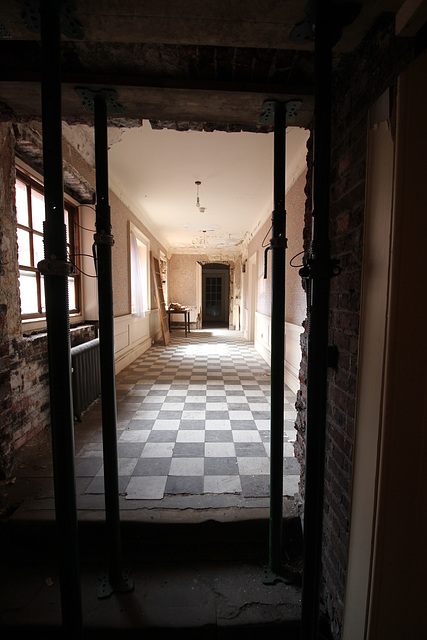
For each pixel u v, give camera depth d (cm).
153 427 245
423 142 71
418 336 76
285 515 153
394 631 84
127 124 158
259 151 313
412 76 70
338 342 118
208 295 1231
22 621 119
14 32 94
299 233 319
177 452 207
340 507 114
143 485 171
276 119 125
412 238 74
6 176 185
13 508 153
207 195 460
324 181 82
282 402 128
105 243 117
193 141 292
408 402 78
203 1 77
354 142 106
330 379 125
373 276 86
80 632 100
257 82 113
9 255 190
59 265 86
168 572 138
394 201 74
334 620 116
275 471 131
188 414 271
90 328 321
